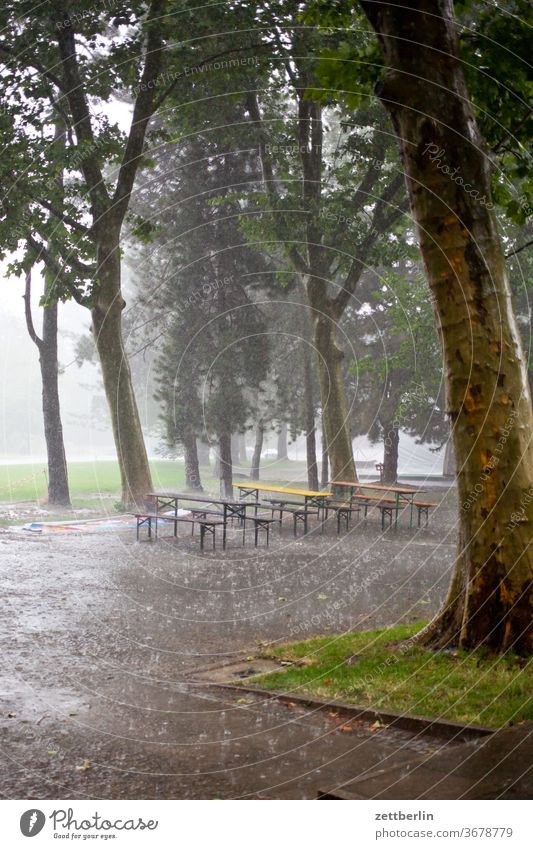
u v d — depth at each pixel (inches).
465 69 384.8
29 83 869.8
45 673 305.6
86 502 1130.7
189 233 1182.3
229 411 1202.6
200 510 724.0
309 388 1262.3
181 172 1192.2
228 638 370.0
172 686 294.4
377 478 1680.6
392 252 1031.6
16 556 609.9
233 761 218.1
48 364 1117.1
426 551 669.9
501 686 272.5
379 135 958.4
